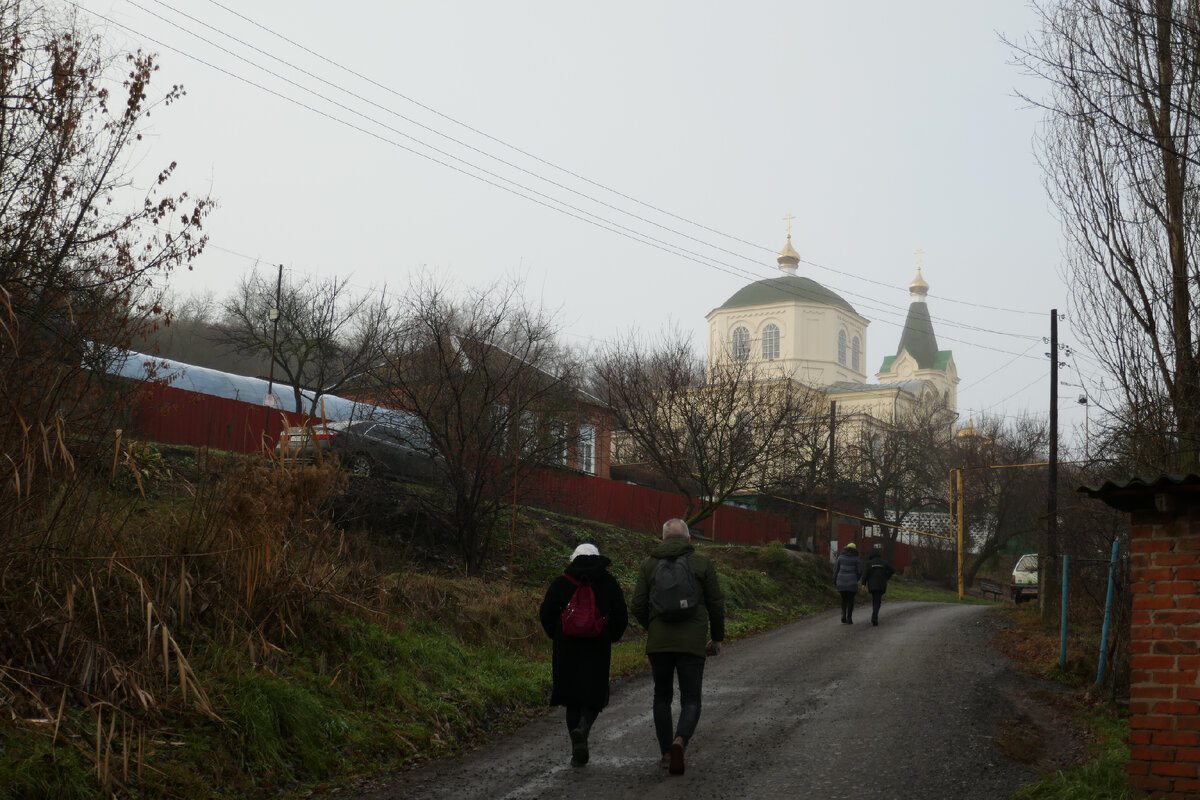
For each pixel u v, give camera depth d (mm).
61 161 7559
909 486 52031
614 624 7617
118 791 5688
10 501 6773
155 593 7707
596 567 7664
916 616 21625
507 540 18625
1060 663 12477
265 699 7117
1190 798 5938
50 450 7152
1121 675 10625
